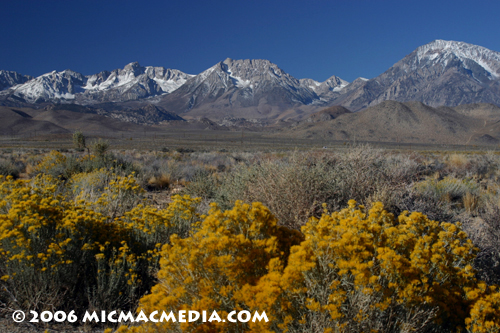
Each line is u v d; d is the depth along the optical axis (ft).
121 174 40.57
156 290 10.37
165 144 288.10
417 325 9.62
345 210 12.85
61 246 13.19
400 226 12.10
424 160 56.54
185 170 51.60
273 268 9.55
